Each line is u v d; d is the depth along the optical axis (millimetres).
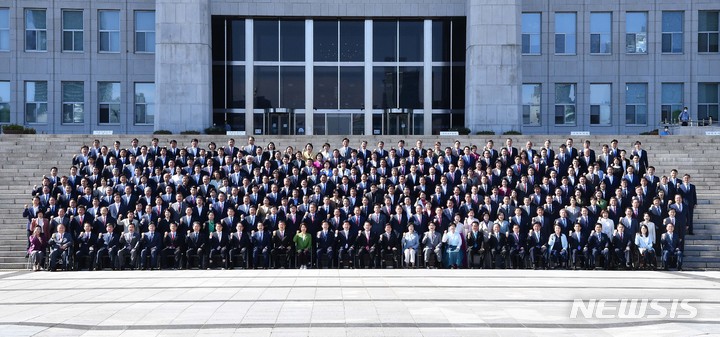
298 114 45250
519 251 22375
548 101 46844
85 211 23219
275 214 23172
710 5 46312
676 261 22359
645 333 12023
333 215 23406
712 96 46750
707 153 31453
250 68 45125
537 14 46812
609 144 32469
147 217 23094
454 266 22344
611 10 46594
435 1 44906
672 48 46812
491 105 42625
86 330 12305
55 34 45625
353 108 45406
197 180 24719
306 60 45312
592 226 22703
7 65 45438
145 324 12766
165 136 32938
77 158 26672
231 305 14750
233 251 22547
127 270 22375
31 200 26531
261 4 44562
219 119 44938
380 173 25156
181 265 22703
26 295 16594
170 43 42469
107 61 45844
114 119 46062
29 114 45719
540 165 25031
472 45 42875
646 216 22500
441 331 12125
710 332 12094
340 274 20594
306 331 12109
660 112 46719
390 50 45469
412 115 45312
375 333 11961
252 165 25344
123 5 45781
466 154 26234
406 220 23094
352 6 44844
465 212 23156
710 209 26109
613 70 46750
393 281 18781
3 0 45344
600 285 17953
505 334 11922
